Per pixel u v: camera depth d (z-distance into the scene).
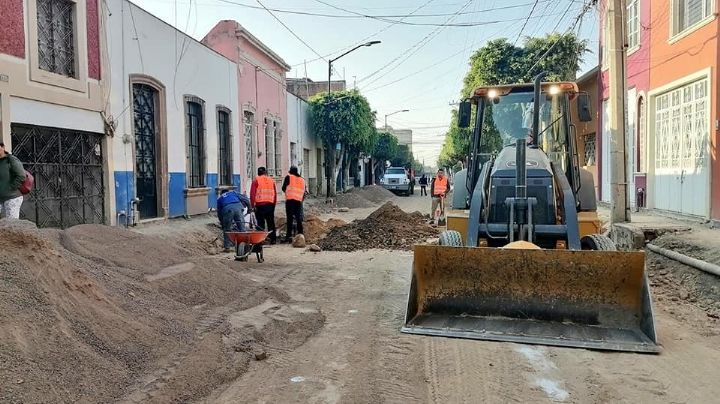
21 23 9.41
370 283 8.86
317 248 12.52
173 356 4.77
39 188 10.09
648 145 15.73
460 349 5.36
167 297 6.32
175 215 15.02
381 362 5.08
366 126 32.25
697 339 5.76
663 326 6.25
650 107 15.63
